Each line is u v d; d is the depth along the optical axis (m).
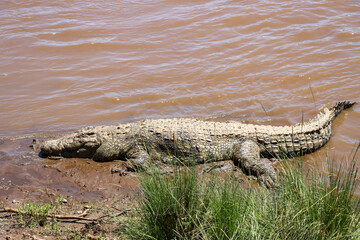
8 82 11.94
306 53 12.84
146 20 15.66
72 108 10.73
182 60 12.91
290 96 10.84
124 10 16.70
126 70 12.46
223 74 12.03
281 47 13.28
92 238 5.57
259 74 11.92
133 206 6.20
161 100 10.95
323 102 10.41
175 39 14.20
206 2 16.89
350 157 8.03
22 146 9.20
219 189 5.39
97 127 8.91
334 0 16.16
